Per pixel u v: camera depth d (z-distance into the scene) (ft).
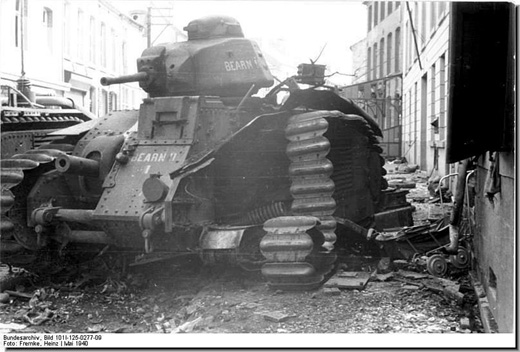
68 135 31.09
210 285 27.32
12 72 57.82
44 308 25.29
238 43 32.04
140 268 29.12
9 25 57.67
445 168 50.75
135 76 30.48
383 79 93.56
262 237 27.81
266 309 23.29
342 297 25.04
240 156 29.68
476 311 23.50
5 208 27.04
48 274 29.50
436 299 24.84
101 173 29.30
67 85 68.18
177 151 27.68
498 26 18.90
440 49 53.06
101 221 26.91
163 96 31.63
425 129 68.44
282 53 66.85
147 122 28.81
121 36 87.51
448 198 47.16
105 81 29.63
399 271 28.91
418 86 71.61
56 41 67.56
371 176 37.04
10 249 28.63
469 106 19.39
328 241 27.25
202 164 26.66
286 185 31.24
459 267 27.94
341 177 34.24
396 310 23.41
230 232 26.71
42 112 38.29
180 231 26.50
